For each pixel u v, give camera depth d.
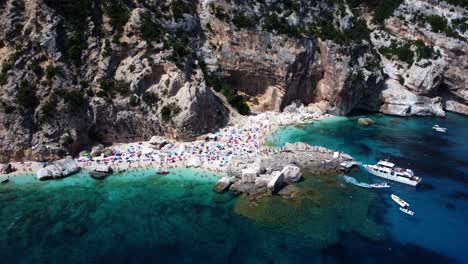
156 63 70.50
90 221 48.12
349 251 44.19
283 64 87.94
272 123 84.81
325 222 49.31
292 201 53.44
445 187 60.31
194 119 70.31
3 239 44.22
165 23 77.81
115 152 65.50
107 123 66.81
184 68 73.12
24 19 64.12
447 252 44.94
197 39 84.25
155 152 66.31
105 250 42.97
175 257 42.19
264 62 88.00
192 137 70.75
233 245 44.47
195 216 49.78
